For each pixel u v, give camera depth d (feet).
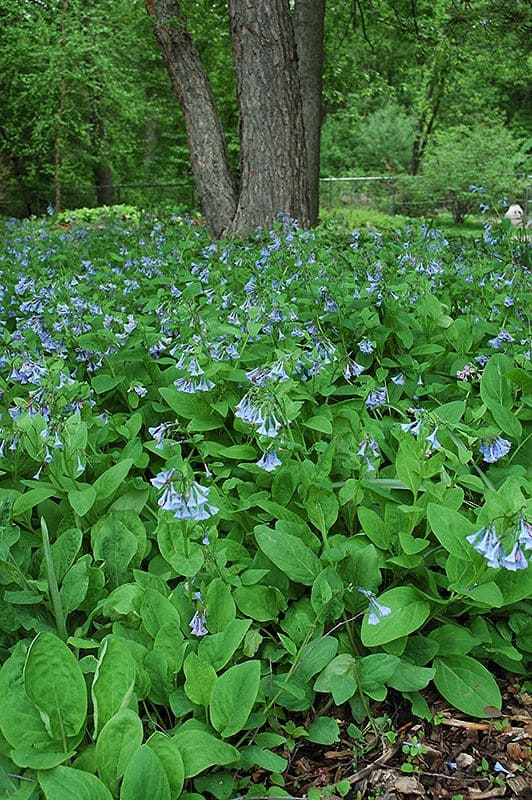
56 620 7.86
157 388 12.62
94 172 82.02
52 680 6.58
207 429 11.39
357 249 19.35
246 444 11.05
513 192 72.43
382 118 109.29
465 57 44.98
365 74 55.57
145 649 7.58
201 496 7.48
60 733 6.56
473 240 22.22
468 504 10.04
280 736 7.29
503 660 8.34
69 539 8.59
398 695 8.13
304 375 11.88
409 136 107.24
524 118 104.01
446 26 35.81
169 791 6.01
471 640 8.07
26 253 22.79
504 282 16.38
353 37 52.16
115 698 6.69
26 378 11.67
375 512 9.69
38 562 8.75
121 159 80.02
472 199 71.97
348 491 9.28
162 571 9.14
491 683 7.82
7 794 6.34
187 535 8.04
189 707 7.17
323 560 8.73
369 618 7.52
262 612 8.38
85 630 7.91
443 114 102.47
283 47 26.94
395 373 13.89
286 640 7.73
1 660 7.80
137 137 83.82
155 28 28.71
